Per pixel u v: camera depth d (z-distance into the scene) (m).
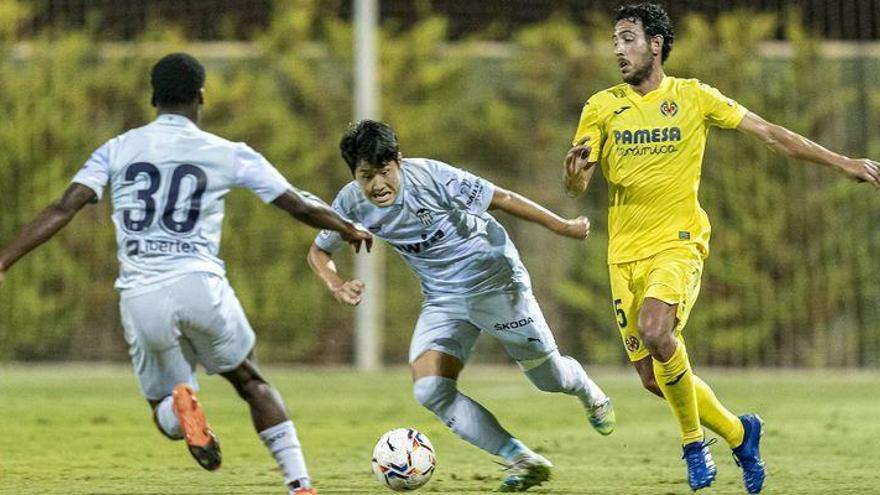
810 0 65.38
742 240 63.53
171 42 66.50
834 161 24.16
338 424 39.69
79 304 65.88
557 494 24.52
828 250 63.56
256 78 65.94
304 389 52.94
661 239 24.52
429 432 36.94
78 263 65.81
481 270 24.55
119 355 66.19
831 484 25.92
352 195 24.00
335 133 65.69
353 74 65.94
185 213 20.61
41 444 33.97
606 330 64.38
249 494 24.69
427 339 24.67
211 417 41.84
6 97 65.94
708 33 64.00
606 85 65.31
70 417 41.25
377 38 65.75
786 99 63.91
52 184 65.62
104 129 66.19
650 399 48.38
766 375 61.38
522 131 65.69
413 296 64.88
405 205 23.84
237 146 21.00
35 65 66.06
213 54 66.31
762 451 31.92
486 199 23.98
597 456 31.25
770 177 63.56
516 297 25.02
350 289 22.95
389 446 23.81
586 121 25.06
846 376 60.81
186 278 20.48
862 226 63.66
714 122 24.73
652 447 33.22
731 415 24.11
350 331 65.69
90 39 66.62
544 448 33.00
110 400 47.53
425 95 65.88
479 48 66.50
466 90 66.12
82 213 65.75
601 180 64.69
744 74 63.69
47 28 66.81
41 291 65.69
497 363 66.44
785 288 63.69
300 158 65.50
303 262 65.50
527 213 24.23
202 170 20.67
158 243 20.55
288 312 65.38
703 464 23.33
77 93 66.00
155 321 20.52
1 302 65.25
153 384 21.59
